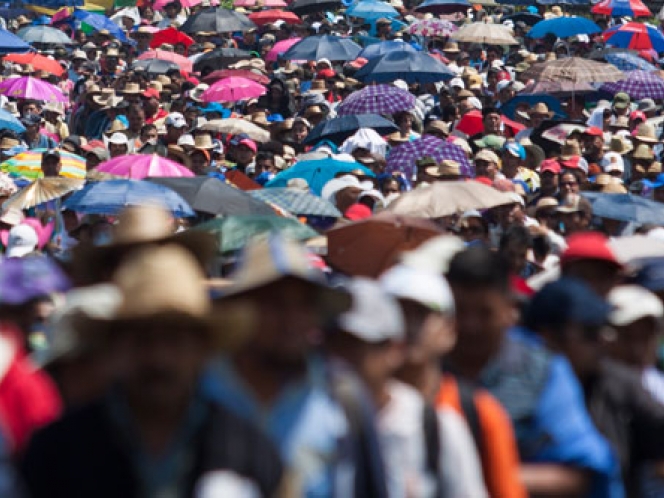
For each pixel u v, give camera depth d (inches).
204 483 574.2
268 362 644.7
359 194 1705.2
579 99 2957.7
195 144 2317.9
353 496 639.8
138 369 575.5
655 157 2330.2
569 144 2196.1
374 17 3993.6
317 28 4037.9
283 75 3415.4
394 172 2054.6
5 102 2960.1
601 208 1683.1
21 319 790.5
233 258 1204.5
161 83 3169.3
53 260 831.1
